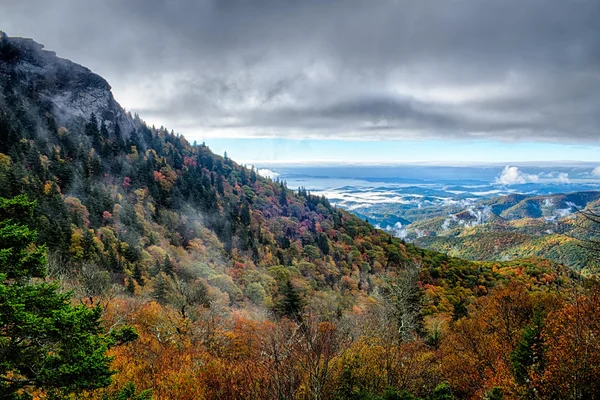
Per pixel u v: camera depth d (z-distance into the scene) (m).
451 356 24.66
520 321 25.58
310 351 11.20
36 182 77.31
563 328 15.70
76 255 53.41
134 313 29.19
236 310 51.12
